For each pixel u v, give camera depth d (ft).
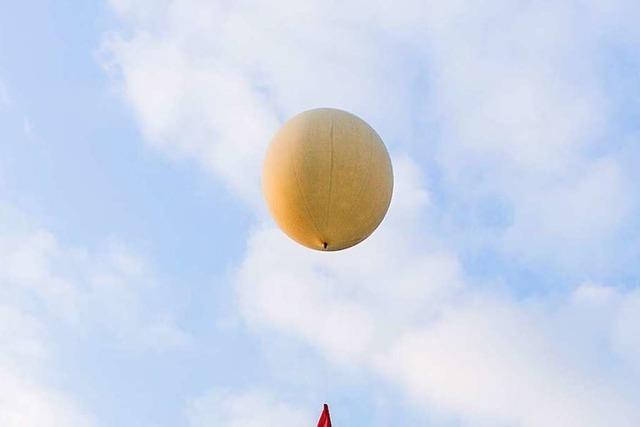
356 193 65.98
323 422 67.31
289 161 66.23
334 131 66.59
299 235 68.39
